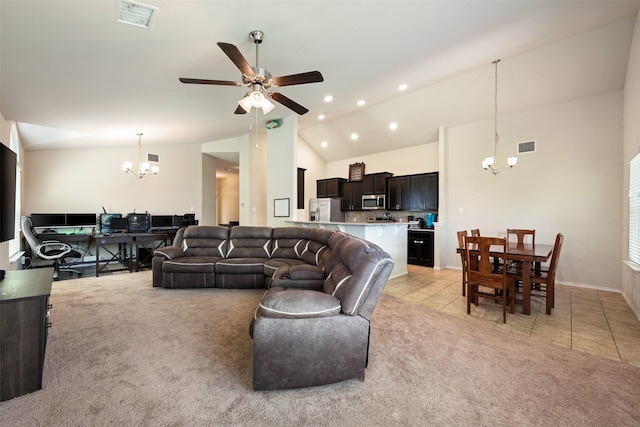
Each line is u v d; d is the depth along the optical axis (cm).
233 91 385
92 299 362
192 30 250
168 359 214
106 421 149
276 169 625
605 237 423
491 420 154
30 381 171
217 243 462
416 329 277
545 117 475
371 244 216
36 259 494
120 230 634
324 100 495
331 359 178
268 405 163
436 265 580
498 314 321
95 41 252
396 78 420
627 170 376
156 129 548
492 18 277
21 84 321
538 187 481
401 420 153
